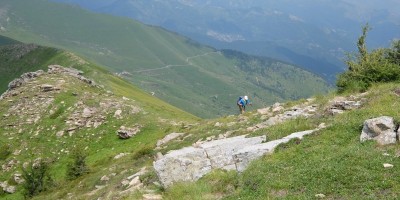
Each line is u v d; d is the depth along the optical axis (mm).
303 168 19719
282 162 21375
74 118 81562
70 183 48719
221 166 24297
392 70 35969
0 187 64188
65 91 93125
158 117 80062
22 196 59625
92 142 73500
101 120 80500
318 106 34312
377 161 18250
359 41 40656
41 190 56781
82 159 53188
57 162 69438
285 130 27906
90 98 89938
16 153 73688
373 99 29594
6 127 82500
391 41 40719
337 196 16375
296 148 22609
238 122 41094
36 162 69625
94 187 39562
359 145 20812
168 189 23453
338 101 31875
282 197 17266
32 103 90000
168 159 24781
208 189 21531
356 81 37094
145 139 69250
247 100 47188
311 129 26828
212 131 40844
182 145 39844
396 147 19531
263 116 39344
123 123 78125
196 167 24469
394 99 27938
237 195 19250
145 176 30094
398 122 21250
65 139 76125
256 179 20141
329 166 18812
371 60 38719
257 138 26781
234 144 26188
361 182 16875
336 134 23219
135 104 89312
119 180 34969
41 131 79375
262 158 22750
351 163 18766
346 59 40812
